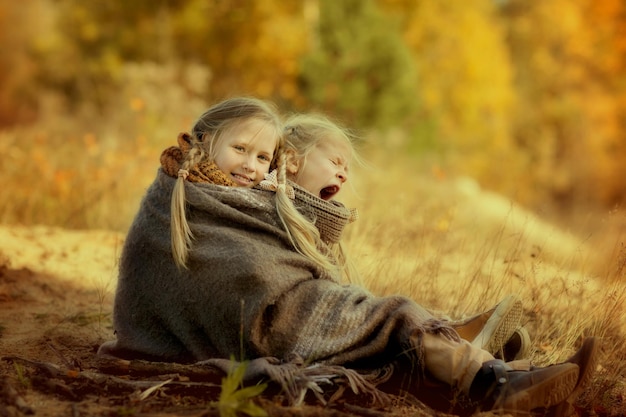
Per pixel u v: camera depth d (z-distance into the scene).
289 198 3.96
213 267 3.69
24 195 9.27
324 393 3.53
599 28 34.22
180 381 3.61
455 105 28.53
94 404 3.37
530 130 32.53
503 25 36.31
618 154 32.66
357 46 20.27
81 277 6.35
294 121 4.38
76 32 26.16
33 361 3.79
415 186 13.38
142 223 3.97
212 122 4.03
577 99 33.22
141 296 3.96
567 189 31.00
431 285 5.57
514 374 3.42
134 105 12.02
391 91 20.28
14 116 33.41
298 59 22.31
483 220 10.49
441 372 3.51
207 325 3.76
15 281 6.03
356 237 6.63
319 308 3.65
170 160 4.01
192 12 25.23
